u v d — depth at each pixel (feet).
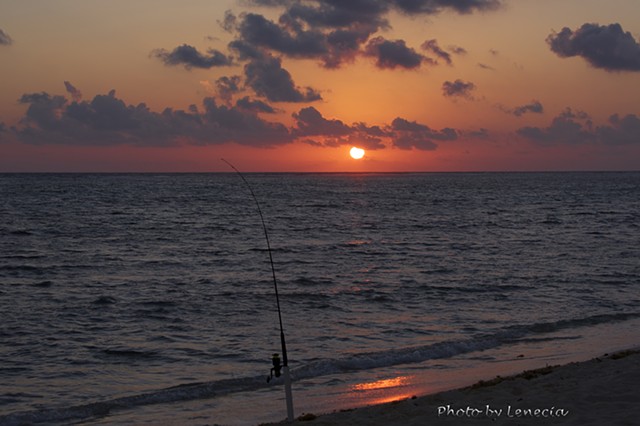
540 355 46.16
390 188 511.40
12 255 110.63
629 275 88.48
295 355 47.75
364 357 45.42
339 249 123.44
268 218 203.10
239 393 38.47
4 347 51.11
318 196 363.76
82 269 95.81
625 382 32.14
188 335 55.01
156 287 79.97
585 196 366.63
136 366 45.73
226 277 88.43
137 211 224.94
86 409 35.88
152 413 35.09
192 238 142.20
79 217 194.90
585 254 113.70
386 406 31.50
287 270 95.81
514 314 63.05
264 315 62.90
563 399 30.22
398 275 90.07
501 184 634.43
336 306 67.31
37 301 70.64
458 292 75.82
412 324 58.39
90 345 51.72
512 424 27.09
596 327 56.03
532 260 106.22
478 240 139.85
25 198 296.51
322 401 36.29
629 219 198.49
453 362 44.80
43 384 41.68
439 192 428.97
